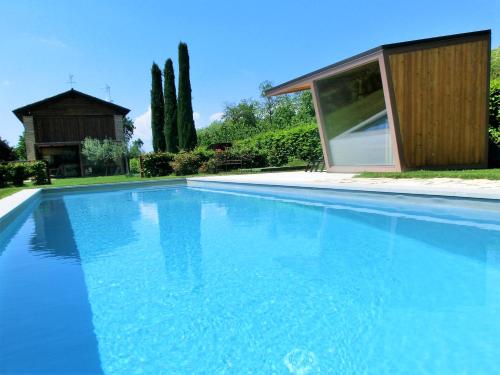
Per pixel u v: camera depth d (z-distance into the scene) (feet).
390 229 15.70
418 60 27.55
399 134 28.17
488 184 19.26
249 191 31.68
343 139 34.99
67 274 11.34
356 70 31.68
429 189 18.25
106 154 69.97
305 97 108.78
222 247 13.97
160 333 7.27
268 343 6.72
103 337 7.18
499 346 6.28
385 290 9.05
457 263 10.96
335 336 6.86
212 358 6.29
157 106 80.48
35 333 7.42
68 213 24.12
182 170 52.80
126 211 24.27
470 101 27.43
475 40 25.61
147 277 10.79
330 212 20.45
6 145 96.68
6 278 11.04
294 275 10.48
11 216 19.27
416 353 6.15
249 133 117.29
